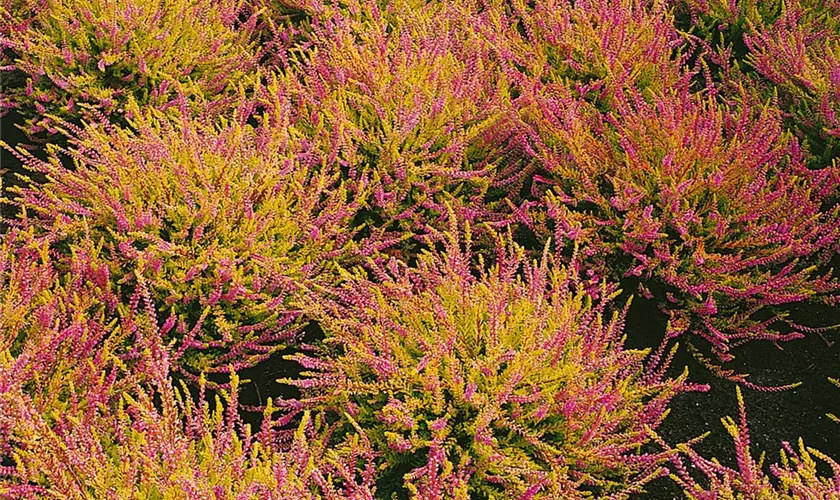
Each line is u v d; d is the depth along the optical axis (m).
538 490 2.22
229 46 4.23
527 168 3.48
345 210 3.04
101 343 2.67
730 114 3.79
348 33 3.86
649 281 3.36
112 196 2.79
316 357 2.90
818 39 4.38
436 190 3.29
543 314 2.49
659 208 3.30
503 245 2.83
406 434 2.35
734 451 2.83
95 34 3.85
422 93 3.45
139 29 3.90
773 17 4.72
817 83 3.82
